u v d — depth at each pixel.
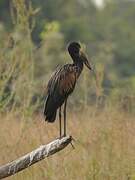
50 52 33.66
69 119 16.92
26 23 16.94
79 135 15.72
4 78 16.06
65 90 13.49
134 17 78.56
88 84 18.22
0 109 16.08
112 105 16.53
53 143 12.46
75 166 15.33
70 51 13.90
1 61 16.20
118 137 15.69
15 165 12.69
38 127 15.84
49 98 13.41
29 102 16.25
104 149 15.55
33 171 15.09
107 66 49.38
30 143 15.46
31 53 16.83
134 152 15.63
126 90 17.75
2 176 12.78
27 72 16.66
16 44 16.75
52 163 15.30
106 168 15.36
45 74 28.03
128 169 15.34
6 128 15.95
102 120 16.08
